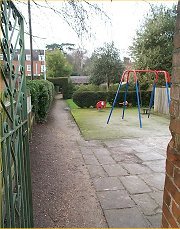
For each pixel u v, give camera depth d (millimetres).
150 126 8375
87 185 3365
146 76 14727
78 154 4902
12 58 1483
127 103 14133
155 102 12531
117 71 20203
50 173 3793
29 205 2016
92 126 8297
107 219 2521
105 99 15266
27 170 1944
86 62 24844
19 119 1634
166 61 14383
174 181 1285
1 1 1239
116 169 4016
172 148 1341
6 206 1259
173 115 1326
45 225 2414
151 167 4105
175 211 1265
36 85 7812
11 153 1433
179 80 1238
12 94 1429
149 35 14555
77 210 2701
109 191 3174
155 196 3021
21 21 1761
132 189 3230
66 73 28219
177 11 1265
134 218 2533
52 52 27469
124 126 8344
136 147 5496
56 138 6332
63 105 17125
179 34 1232
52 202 2873
